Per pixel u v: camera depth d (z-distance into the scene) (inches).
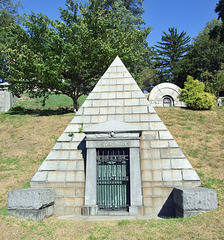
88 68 719.7
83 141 297.6
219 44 1494.8
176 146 284.8
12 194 230.5
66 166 281.9
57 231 198.4
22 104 948.0
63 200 264.1
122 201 265.9
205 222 194.2
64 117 624.7
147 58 1514.5
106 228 202.4
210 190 222.8
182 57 1850.4
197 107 658.8
